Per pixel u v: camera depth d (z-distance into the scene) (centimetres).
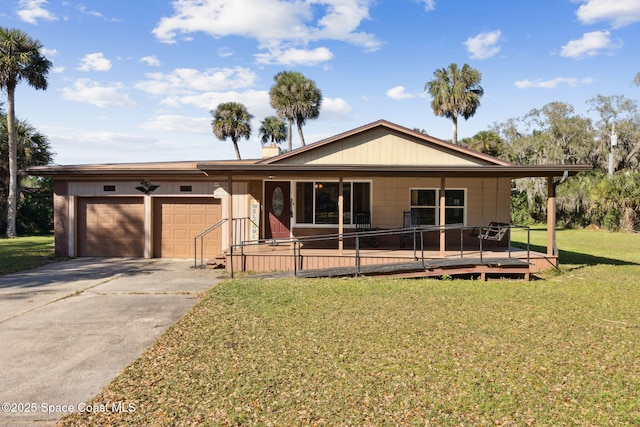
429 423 381
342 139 1300
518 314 716
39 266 1298
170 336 618
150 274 1155
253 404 418
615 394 432
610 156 3441
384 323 665
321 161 1307
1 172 2653
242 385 458
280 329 640
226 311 741
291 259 1159
